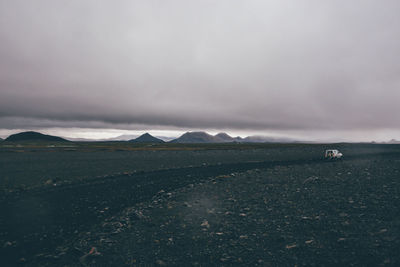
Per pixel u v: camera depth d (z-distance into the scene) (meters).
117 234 17.50
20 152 110.06
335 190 25.27
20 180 38.84
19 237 17.39
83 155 95.62
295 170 42.56
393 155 72.06
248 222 18.20
